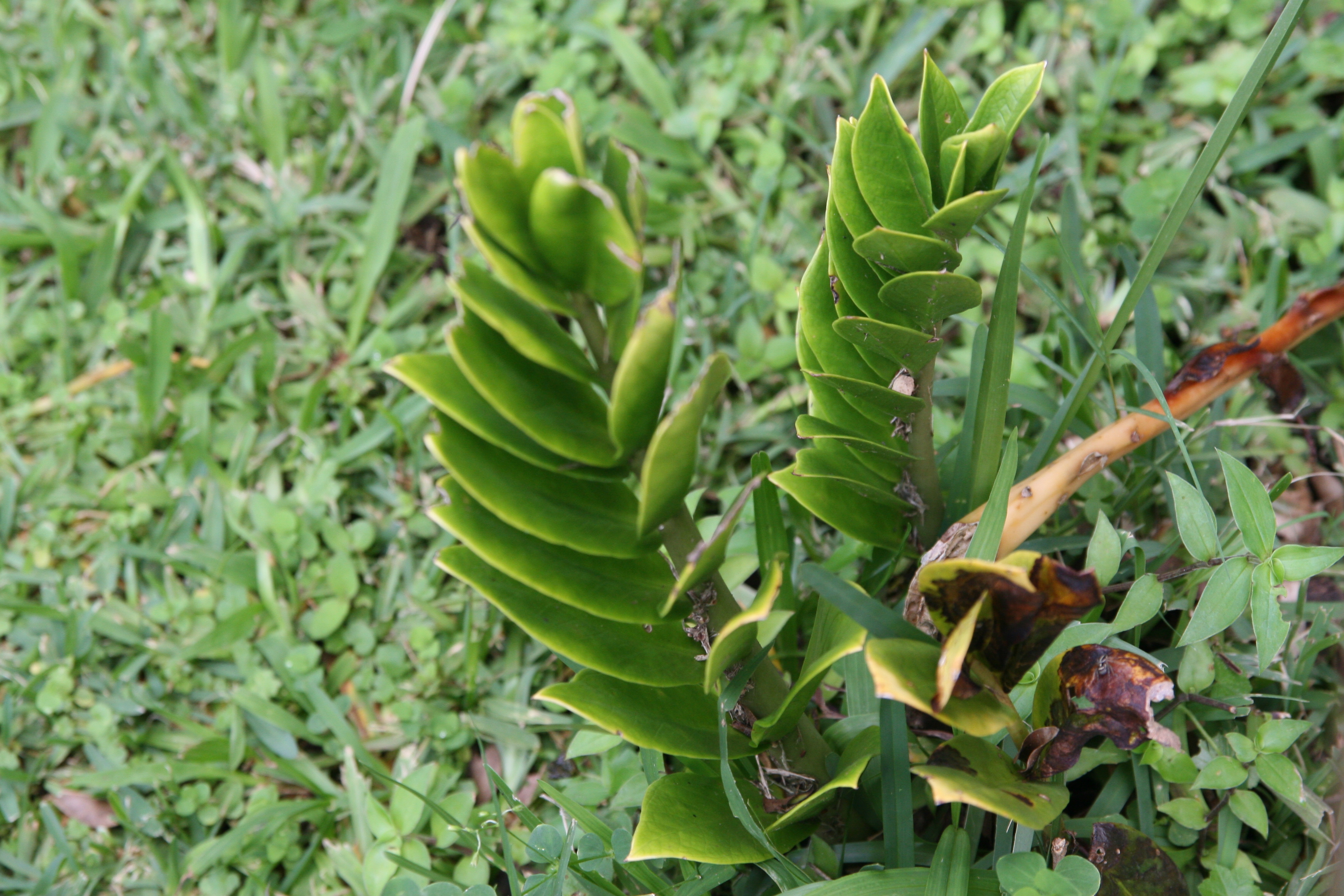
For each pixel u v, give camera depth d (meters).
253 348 1.00
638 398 0.54
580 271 0.54
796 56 1.05
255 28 1.17
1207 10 0.95
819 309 0.65
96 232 1.08
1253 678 0.72
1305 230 0.91
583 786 0.75
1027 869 0.62
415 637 0.84
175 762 0.82
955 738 0.60
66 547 0.91
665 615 0.59
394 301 1.00
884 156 0.60
